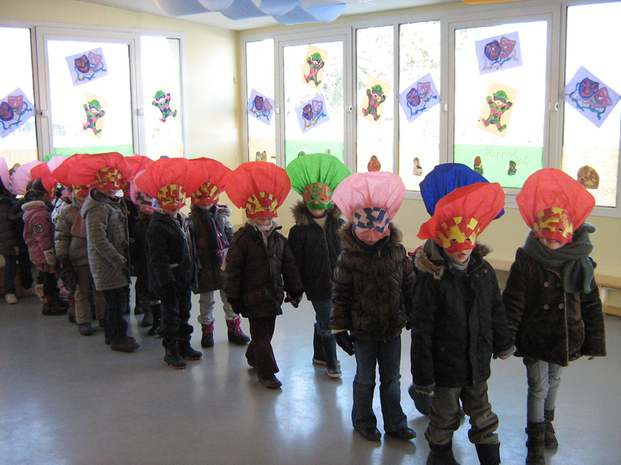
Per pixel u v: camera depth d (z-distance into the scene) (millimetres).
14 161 5250
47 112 5320
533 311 2400
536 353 2402
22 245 4961
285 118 6363
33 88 5270
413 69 5395
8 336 4148
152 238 3383
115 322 3816
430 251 2309
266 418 2908
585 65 4480
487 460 2324
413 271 2670
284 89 6305
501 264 4836
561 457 2516
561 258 2318
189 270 3547
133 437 2740
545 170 2357
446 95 5184
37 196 4473
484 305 2264
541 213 2342
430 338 2262
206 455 2578
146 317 4348
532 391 2465
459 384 2258
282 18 4848
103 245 3639
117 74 5730
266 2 4141
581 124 4562
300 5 4637
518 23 4746
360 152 5875
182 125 6223
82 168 3660
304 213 3268
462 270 2266
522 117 4844
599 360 3525
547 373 2465
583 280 2318
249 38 6531
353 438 2707
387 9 5387
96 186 3684
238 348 3881
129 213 4141
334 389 3229
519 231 4922
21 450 2639
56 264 4270
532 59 4727
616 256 4453
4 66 5102
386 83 5582
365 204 2529
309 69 6078
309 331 4180
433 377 2271
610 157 4441
